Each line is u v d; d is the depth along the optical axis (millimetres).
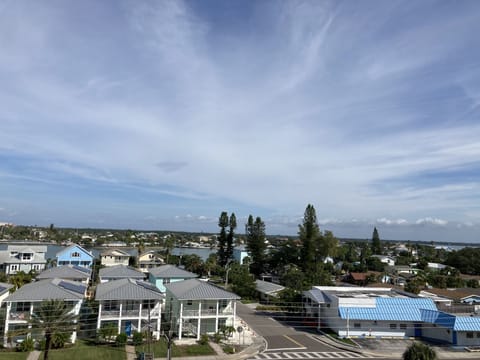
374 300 52219
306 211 99875
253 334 49344
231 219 116812
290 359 40438
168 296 55312
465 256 138875
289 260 103750
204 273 105500
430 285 98125
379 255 161000
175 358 38906
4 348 38250
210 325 48969
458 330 47031
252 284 78188
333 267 117062
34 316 37750
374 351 44156
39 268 85125
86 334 44594
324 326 54750
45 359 34969
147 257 108562
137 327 44844
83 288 52375
